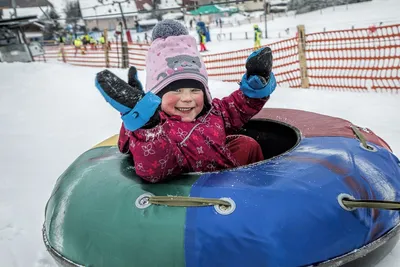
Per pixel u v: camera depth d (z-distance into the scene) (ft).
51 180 12.42
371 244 5.53
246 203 5.31
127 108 5.73
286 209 5.24
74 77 35.27
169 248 5.20
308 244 5.10
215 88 25.95
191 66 7.27
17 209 10.37
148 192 5.91
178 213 5.41
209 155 7.11
